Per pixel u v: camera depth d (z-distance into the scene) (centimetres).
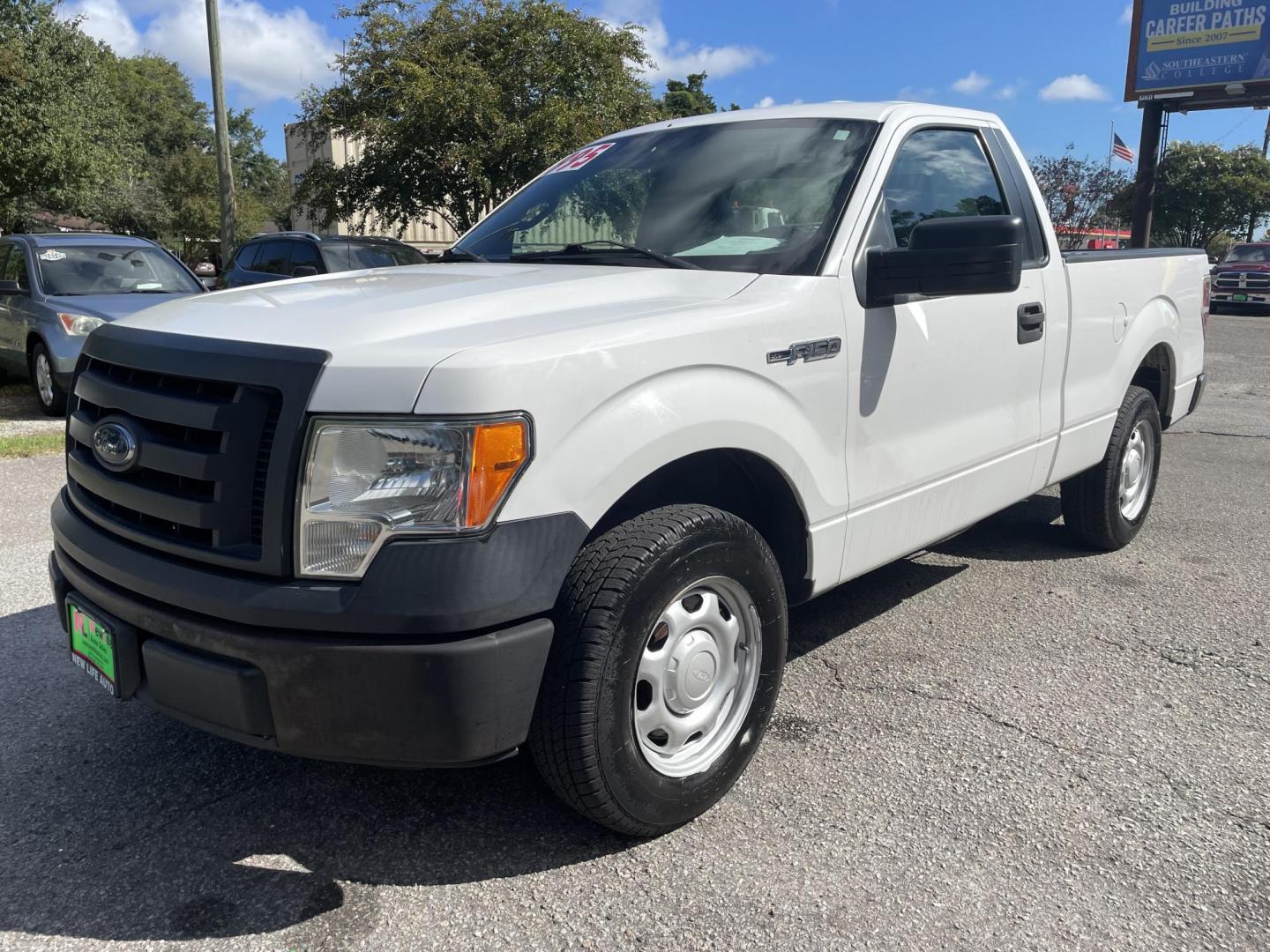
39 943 229
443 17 1680
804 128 356
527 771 305
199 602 226
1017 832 270
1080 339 434
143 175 3900
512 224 383
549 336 234
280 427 220
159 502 238
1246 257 2423
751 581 274
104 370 269
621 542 243
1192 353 553
